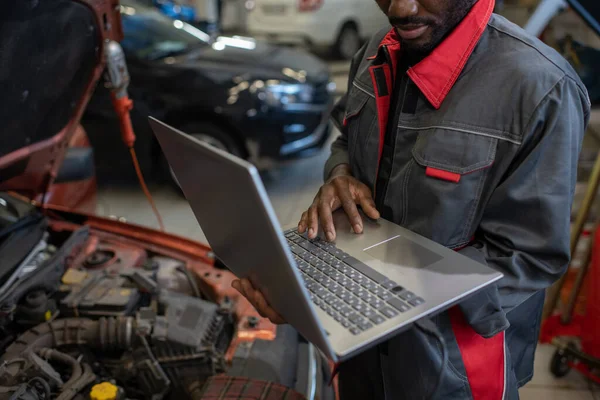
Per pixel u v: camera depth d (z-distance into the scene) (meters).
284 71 3.77
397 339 1.15
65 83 1.53
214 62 3.75
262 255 0.89
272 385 1.32
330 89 4.03
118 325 1.44
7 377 1.27
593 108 3.72
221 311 1.58
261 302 1.04
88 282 1.62
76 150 2.42
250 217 0.84
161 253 1.91
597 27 2.24
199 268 1.83
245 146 3.64
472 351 1.13
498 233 1.07
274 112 3.56
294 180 4.14
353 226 1.17
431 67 1.08
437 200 1.06
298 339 1.63
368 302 0.96
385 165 1.22
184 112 3.57
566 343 2.27
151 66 3.64
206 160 0.88
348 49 7.23
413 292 0.96
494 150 1.02
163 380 1.39
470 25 1.04
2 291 1.50
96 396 1.26
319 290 1.01
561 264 1.06
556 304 2.43
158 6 6.50
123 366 1.42
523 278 1.04
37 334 1.43
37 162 1.67
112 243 1.93
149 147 3.69
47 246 1.85
